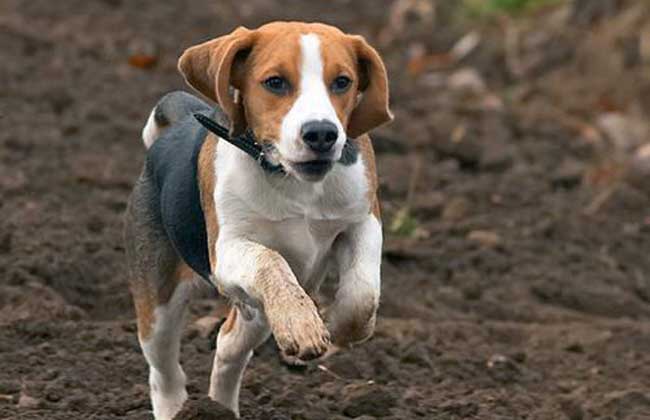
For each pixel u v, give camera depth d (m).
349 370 11.11
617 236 15.08
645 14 20.66
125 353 11.11
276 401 10.39
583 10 21.22
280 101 8.54
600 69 20.03
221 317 11.64
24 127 16.33
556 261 14.25
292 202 8.84
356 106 8.83
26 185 14.51
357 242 9.01
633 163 17.12
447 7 22.78
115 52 19.52
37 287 12.09
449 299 13.19
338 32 8.78
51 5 21.47
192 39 20.64
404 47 21.67
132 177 15.12
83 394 10.41
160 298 9.60
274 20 22.16
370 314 8.84
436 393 10.95
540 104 19.39
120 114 17.19
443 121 17.89
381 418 10.26
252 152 8.76
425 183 15.97
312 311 8.32
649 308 13.50
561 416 10.62
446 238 14.52
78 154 15.76
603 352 12.09
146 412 10.12
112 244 13.16
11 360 10.92
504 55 20.91
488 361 11.52
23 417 9.87
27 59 18.62
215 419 9.48
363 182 8.95
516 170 16.69
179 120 9.82
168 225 9.34
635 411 10.77
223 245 8.87
